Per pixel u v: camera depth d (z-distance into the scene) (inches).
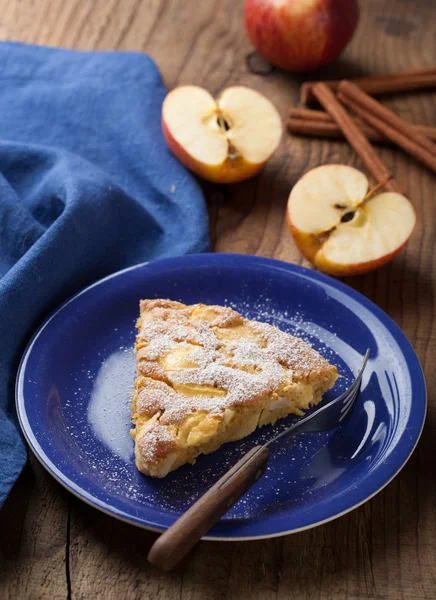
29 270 24.3
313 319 25.0
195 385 22.8
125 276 25.4
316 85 31.1
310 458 22.3
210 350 23.5
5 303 23.9
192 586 20.8
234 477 20.5
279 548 21.3
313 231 26.3
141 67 31.6
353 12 31.2
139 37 34.1
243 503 21.5
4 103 30.5
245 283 25.7
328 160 29.9
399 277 26.7
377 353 24.0
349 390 22.6
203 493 21.7
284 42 31.3
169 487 21.8
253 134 28.4
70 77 31.3
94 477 21.9
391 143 30.4
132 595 20.7
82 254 25.6
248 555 21.2
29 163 27.8
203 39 34.2
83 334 24.4
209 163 28.0
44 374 23.4
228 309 24.3
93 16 34.9
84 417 23.0
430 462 22.7
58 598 20.7
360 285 26.5
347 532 21.5
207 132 28.2
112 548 21.3
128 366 24.0
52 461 21.5
